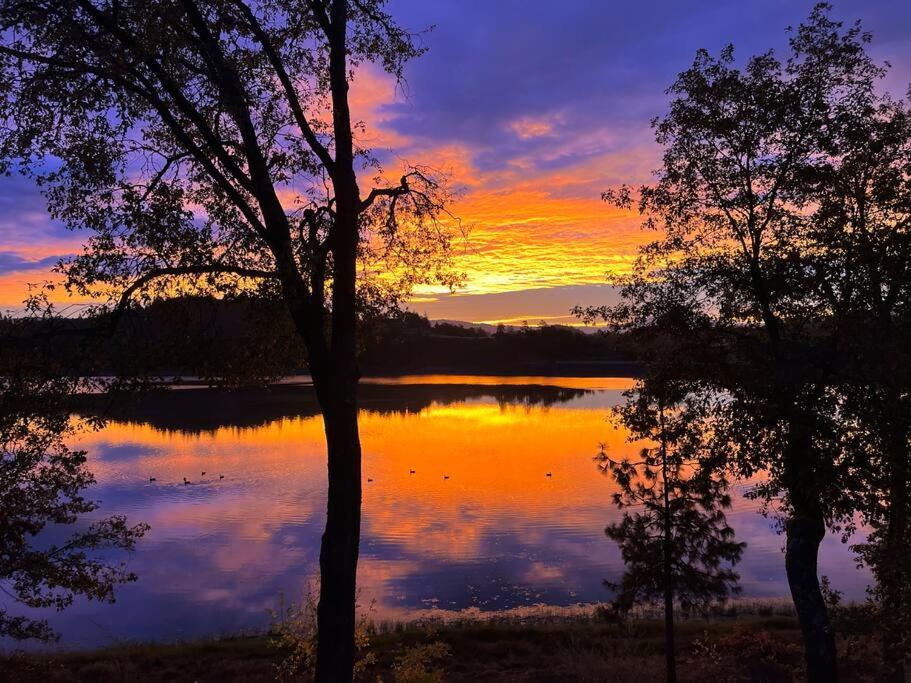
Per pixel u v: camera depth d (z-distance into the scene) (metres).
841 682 13.11
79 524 34.72
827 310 11.28
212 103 10.37
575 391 154.12
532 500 41.38
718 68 12.66
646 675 15.86
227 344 10.60
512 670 16.81
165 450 64.00
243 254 9.53
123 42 9.09
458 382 190.62
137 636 20.67
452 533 33.41
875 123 11.44
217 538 32.94
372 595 24.34
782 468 11.42
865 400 10.25
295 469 53.53
